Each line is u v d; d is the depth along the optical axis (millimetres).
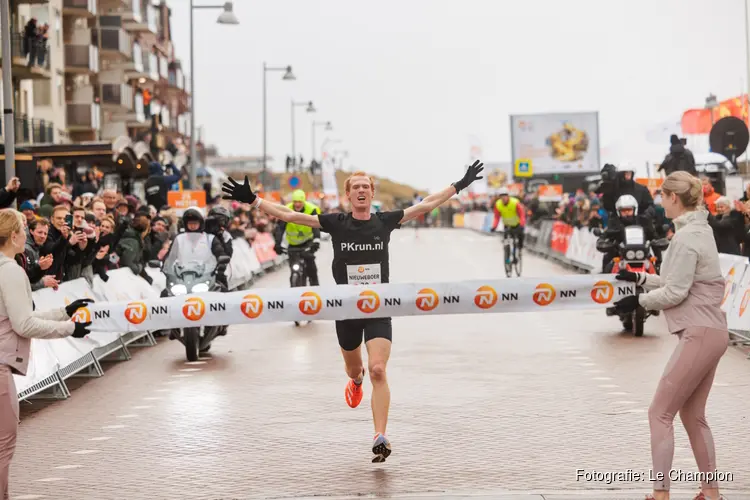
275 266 48938
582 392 14977
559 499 9461
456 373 16812
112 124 83812
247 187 11055
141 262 23062
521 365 17547
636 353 18734
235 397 15180
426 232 99125
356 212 11188
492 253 55625
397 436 12344
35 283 16109
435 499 9547
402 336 21562
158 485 10469
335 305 10656
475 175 11500
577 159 91688
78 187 34469
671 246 9016
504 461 11070
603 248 21938
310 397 15008
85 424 13578
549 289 10516
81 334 9047
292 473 10758
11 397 8883
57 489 10430
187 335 18750
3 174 28641
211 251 19531
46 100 65188
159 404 14805
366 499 9695
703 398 9164
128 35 82500
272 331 23109
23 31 53625
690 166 29281
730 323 19812
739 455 11094
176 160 54344
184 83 119125
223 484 10422
